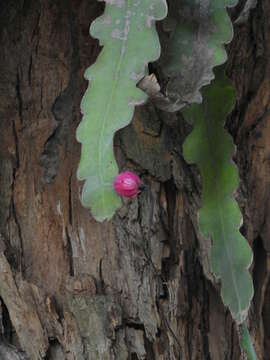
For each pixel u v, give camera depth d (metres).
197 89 0.68
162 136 0.86
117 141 0.86
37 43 0.85
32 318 0.83
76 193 0.86
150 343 0.86
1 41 0.85
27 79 0.85
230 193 0.71
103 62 0.64
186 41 0.70
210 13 0.70
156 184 0.87
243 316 0.69
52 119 0.86
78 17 0.84
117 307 0.84
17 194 0.86
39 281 0.85
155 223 0.87
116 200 0.61
